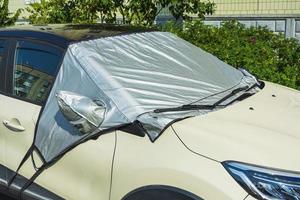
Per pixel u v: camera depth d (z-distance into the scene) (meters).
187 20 7.55
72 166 3.10
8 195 3.61
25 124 3.40
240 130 2.76
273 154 2.57
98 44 3.40
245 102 3.26
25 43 3.65
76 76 3.18
